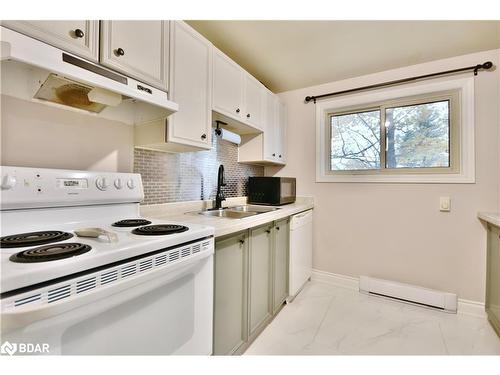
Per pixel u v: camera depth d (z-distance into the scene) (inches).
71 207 41.0
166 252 32.6
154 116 50.7
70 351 23.1
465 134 75.1
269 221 64.7
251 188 94.7
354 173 94.0
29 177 36.3
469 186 75.0
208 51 60.9
